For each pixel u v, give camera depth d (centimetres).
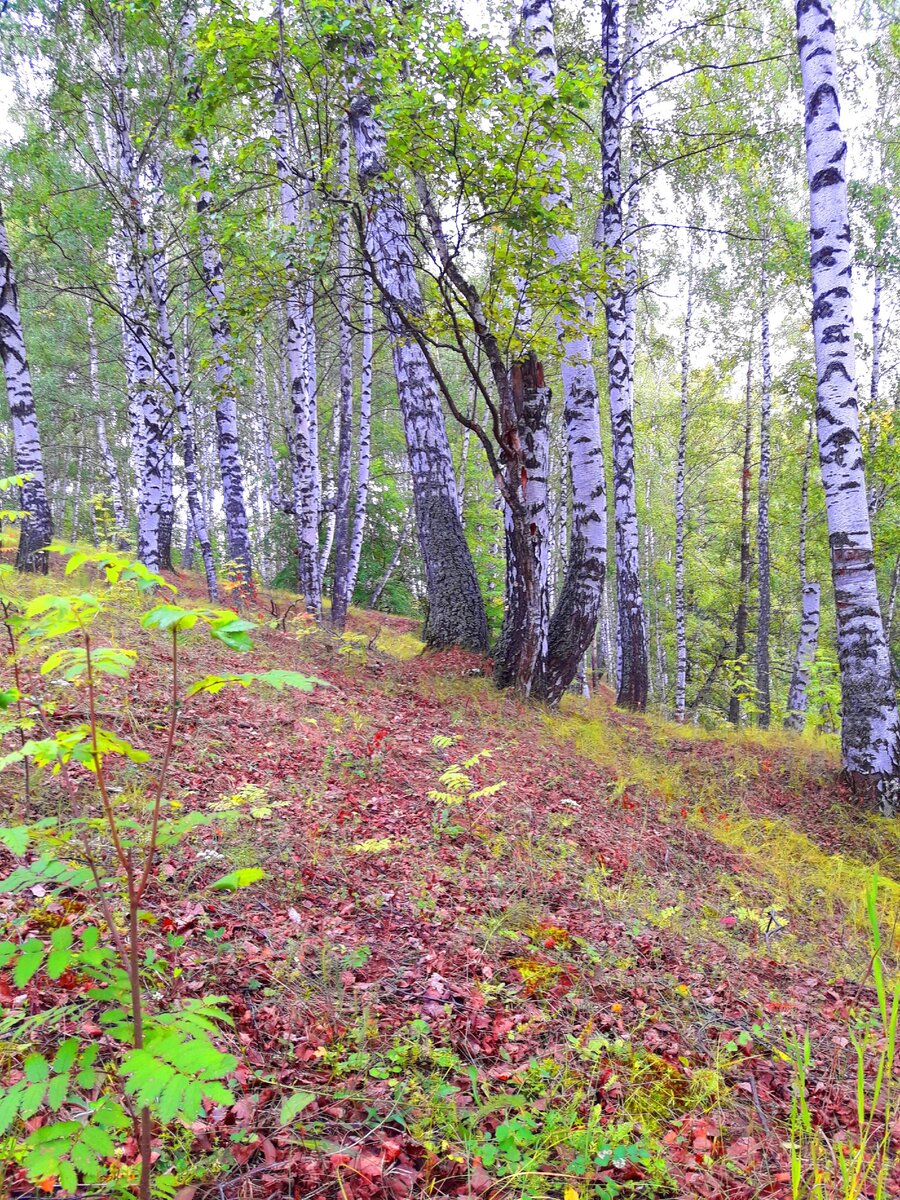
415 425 945
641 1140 235
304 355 1270
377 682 779
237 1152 207
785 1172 234
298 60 771
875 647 791
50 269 1703
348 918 348
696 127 1366
